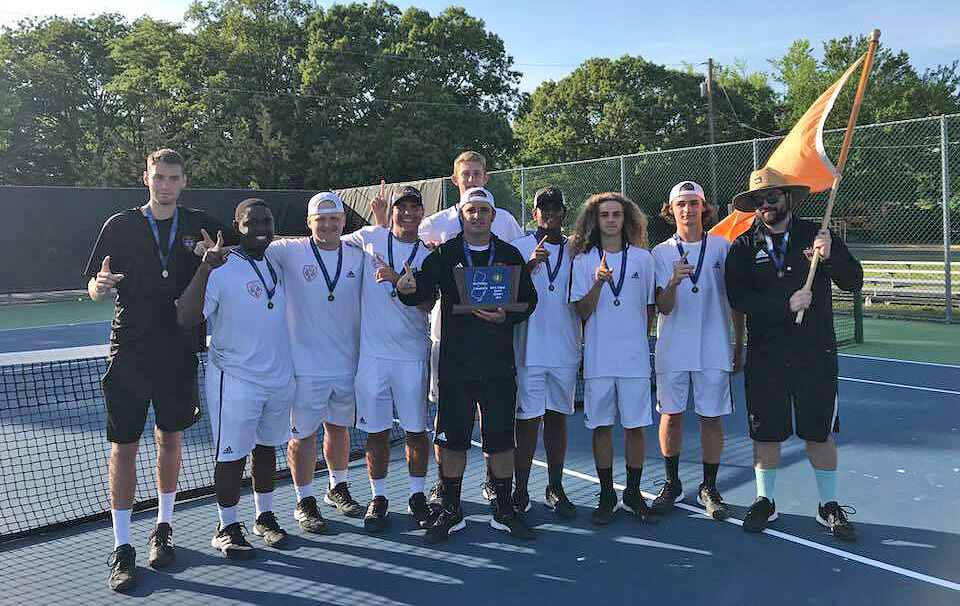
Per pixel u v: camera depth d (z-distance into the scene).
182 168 3.91
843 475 5.18
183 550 4.18
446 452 4.30
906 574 3.66
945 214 11.90
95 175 36.12
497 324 4.18
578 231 4.47
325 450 4.73
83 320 16.64
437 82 37.69
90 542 4.36
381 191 4.73
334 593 3.62
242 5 38.28
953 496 4.73
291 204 20.66
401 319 4.33
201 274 3.64
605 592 3.57
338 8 37.50
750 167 18.64
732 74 49.97
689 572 3.77
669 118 44.03
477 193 4.18
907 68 40.22
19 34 41.06
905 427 6.31
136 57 37.16
